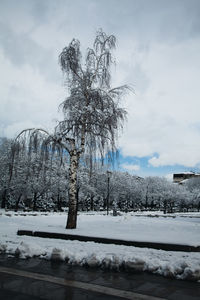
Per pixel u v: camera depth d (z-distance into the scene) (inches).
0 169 1628.9
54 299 189.9
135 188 3147.1
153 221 940.0
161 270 248.8
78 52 601.6
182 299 192.5
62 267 266.4
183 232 527.5
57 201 2222.0
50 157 574.9
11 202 2069.4
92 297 194.1
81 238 394.6
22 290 205.8
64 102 581.9
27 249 310.3
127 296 196.5
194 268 238.1
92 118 570.9
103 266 265.0
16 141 570.6
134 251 320.8
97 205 2844.5
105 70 598.2
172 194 3553.2
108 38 611.5
